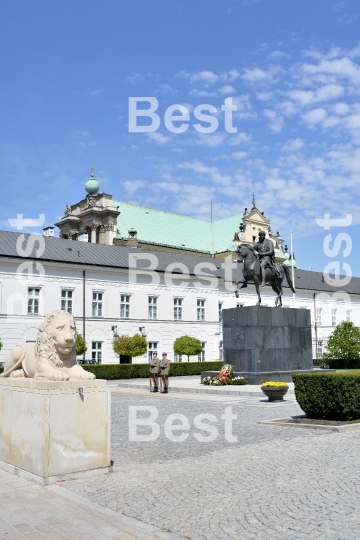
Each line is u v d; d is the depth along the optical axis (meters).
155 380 28.98
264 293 64.50
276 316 30.41
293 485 8.71
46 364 9.84
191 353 52.31
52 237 52.97
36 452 9.12
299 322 31.52
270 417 17.66
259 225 91.00
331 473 9.49
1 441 10.21
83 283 49.38
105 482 9.10
